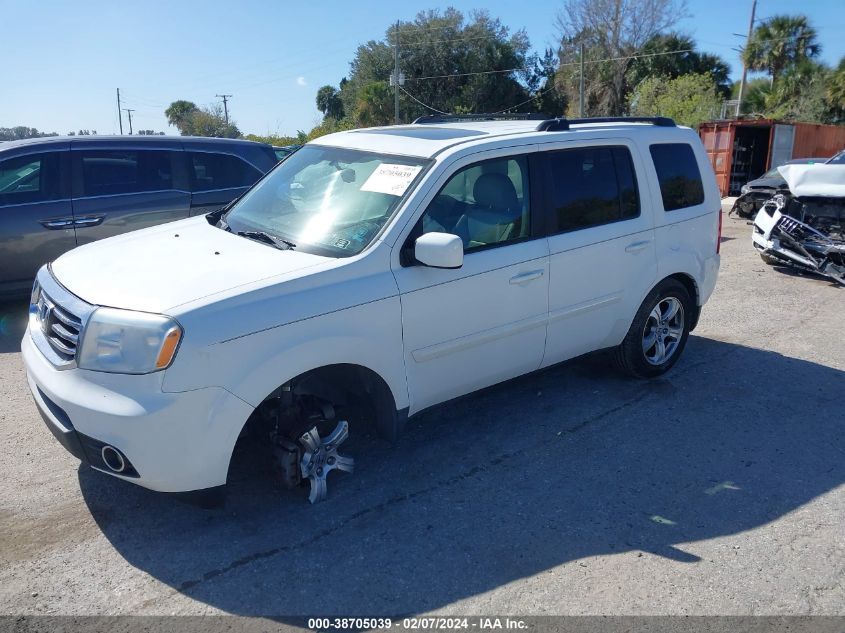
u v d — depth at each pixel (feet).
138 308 10.26
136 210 23.56
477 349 13.65
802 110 121.29
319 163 15.02
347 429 12.55
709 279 18.56
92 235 22.93
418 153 13.52
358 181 13.75
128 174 23.67
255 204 15.05
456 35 166.40
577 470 13.67
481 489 12.94
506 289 13.73
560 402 16.79
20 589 10.07
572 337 15.47
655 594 10.18
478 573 10.59
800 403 16.99
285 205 14.32
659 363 18.13
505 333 13.97
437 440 14.80
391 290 12.01
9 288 22.29
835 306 25.94
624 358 17.30
